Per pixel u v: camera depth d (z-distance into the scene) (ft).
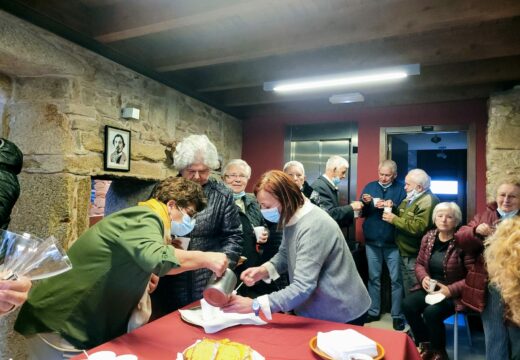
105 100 8.48
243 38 8.62
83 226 7.82
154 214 4.27
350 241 12.76
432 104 12.55
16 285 3.31
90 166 8.05
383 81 11.37
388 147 13.48
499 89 11.17
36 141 7.77
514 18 8.07
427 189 10.75
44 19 6.83
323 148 14.28
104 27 7.59
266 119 14.96
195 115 12.06
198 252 4.43
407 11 7.12
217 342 3.56
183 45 9.30
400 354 3.75
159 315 6.14
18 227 7.78
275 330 4.38
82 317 4.16
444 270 8.51
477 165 11.91
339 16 7.70
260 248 8.41
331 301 4.90
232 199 6.86
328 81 10.09
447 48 8.63
